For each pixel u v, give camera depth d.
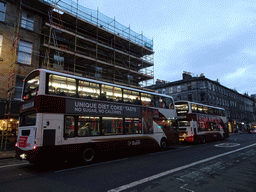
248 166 7.24
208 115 19.91
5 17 15.38
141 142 10.86
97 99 9.04
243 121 58.97
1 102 13.46
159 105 13.09
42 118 6.76
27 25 16.44
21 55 15.95
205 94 38.56
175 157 9.46
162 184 5.02
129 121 10.44
